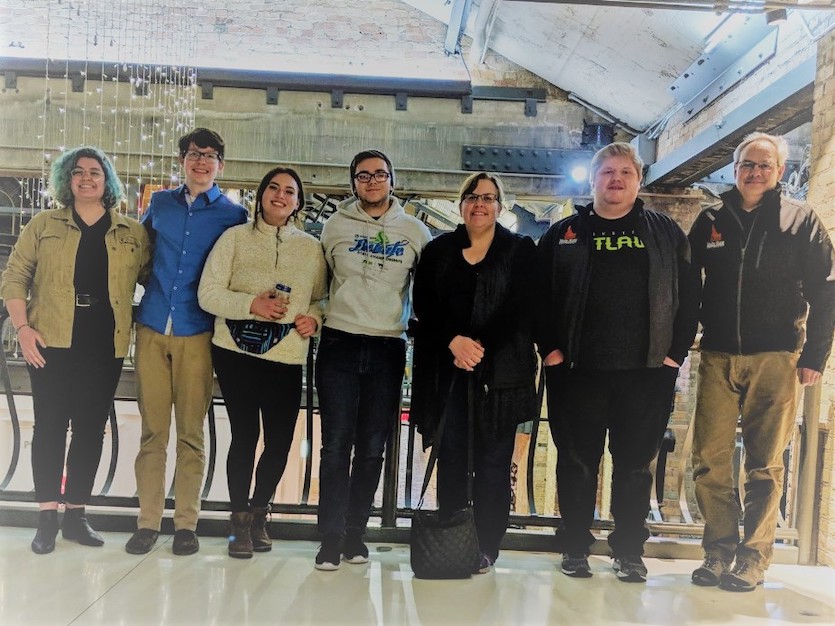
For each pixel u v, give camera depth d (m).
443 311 2.52
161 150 6.34
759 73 4.45
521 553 2.88
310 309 2.71
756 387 2.51
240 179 6.41
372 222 2.60
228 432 5.50
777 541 3.04
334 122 6.45
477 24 6.07
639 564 2.55
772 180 2.48
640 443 2.50
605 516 5.48
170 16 6.82
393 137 6.49
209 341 2.65
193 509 2.64
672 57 5.13
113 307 2.60
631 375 2.48
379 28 7.01
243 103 6.41
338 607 2.19
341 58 6.97
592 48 5.60
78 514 2.70
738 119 4.50
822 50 3.26
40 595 2.19
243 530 2.61
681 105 5.76
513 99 6.57
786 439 2.53
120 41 6.70
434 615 2.16
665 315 2.45
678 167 5.70
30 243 2.62
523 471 7.46
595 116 6.68
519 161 6.58
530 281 2.53
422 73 6.94
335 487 2.53
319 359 2.57
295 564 2.58
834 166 3.05
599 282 2.47
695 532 2.92
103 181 2.61
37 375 2.57
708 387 2.58
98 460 2.70
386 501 2.94
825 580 2.68
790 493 3.03
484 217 2.48
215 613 2.10
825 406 2.98
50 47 6.70
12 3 6.68
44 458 2.57
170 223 2.65
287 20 6.96
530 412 2.53
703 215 2.63
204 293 2.51
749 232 2.50
